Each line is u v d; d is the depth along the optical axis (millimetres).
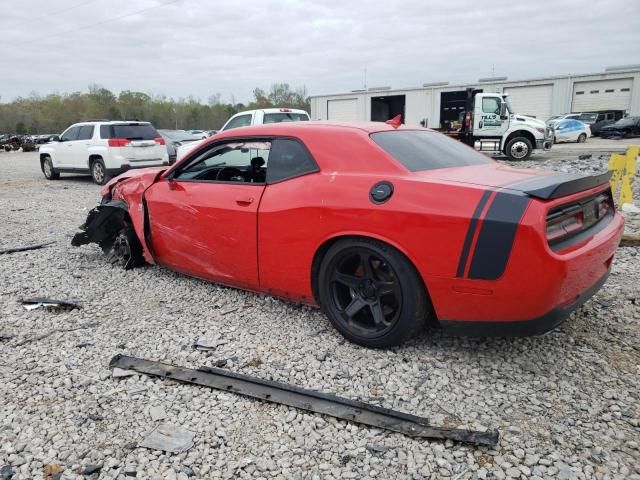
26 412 2703
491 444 2342
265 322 3791
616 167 8250
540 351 3230
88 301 4328
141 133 13391
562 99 34844
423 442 2410
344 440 2447
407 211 2906
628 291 4188
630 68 33000
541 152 20875
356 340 3328
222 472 2254
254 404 2750
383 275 3182
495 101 17891
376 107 36219
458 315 2904
